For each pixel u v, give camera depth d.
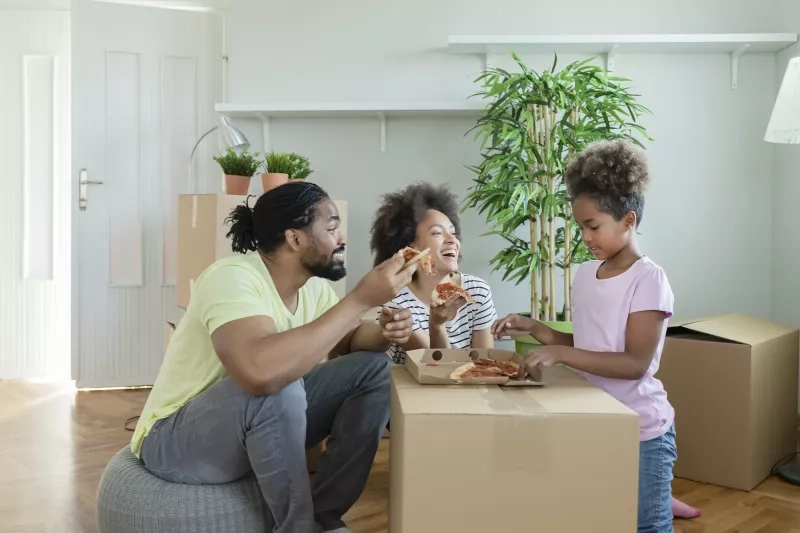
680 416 2.20
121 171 3.43
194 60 3.46
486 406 1.14
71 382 3.59
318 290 1.69
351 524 1.82
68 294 3.69
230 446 1.33
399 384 1.30
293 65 3.34
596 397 1.21
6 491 2.03
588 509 1.11
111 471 1.44
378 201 3.32
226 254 2.48
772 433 2.23
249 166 2.76
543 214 2.71
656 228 3.23
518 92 2.88
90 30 3.37
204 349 1.42
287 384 1.28
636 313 1.46
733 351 2.09
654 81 3.21
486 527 1.10
